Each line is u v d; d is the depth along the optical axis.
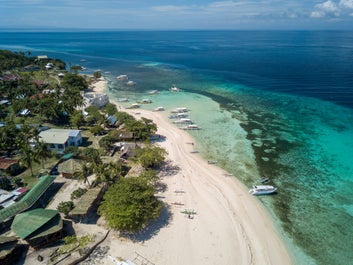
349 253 35.12
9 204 40.12
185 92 109.00
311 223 40.16
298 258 34.50
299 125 74.62
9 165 49.47
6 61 144.50
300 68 153.00
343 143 64.06
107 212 36.72
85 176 44.50
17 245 34.09
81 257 32.97
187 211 41.88
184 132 70.62
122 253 34.22
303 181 49.97
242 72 147.25
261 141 65.31
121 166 51.19
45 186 43.16
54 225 34.88
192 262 33.50
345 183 49.34
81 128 72.25
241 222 40.22
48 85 107.44
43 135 59.41
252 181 50.00
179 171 52.91
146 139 63.56
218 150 61.25
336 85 113.69
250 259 34.22
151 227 38.62
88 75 141.00
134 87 118.25
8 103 86.94
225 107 90.06
